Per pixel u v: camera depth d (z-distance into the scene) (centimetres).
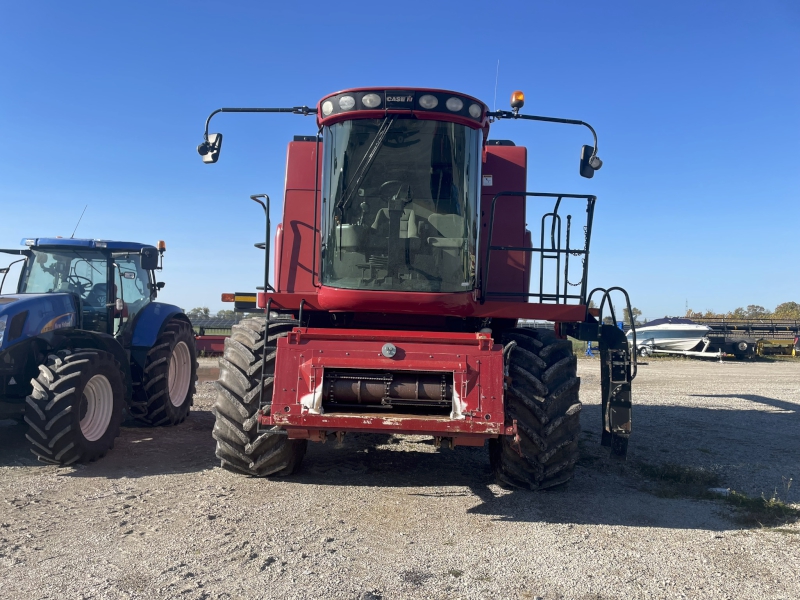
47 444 561
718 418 1001
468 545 409
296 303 522
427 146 522
